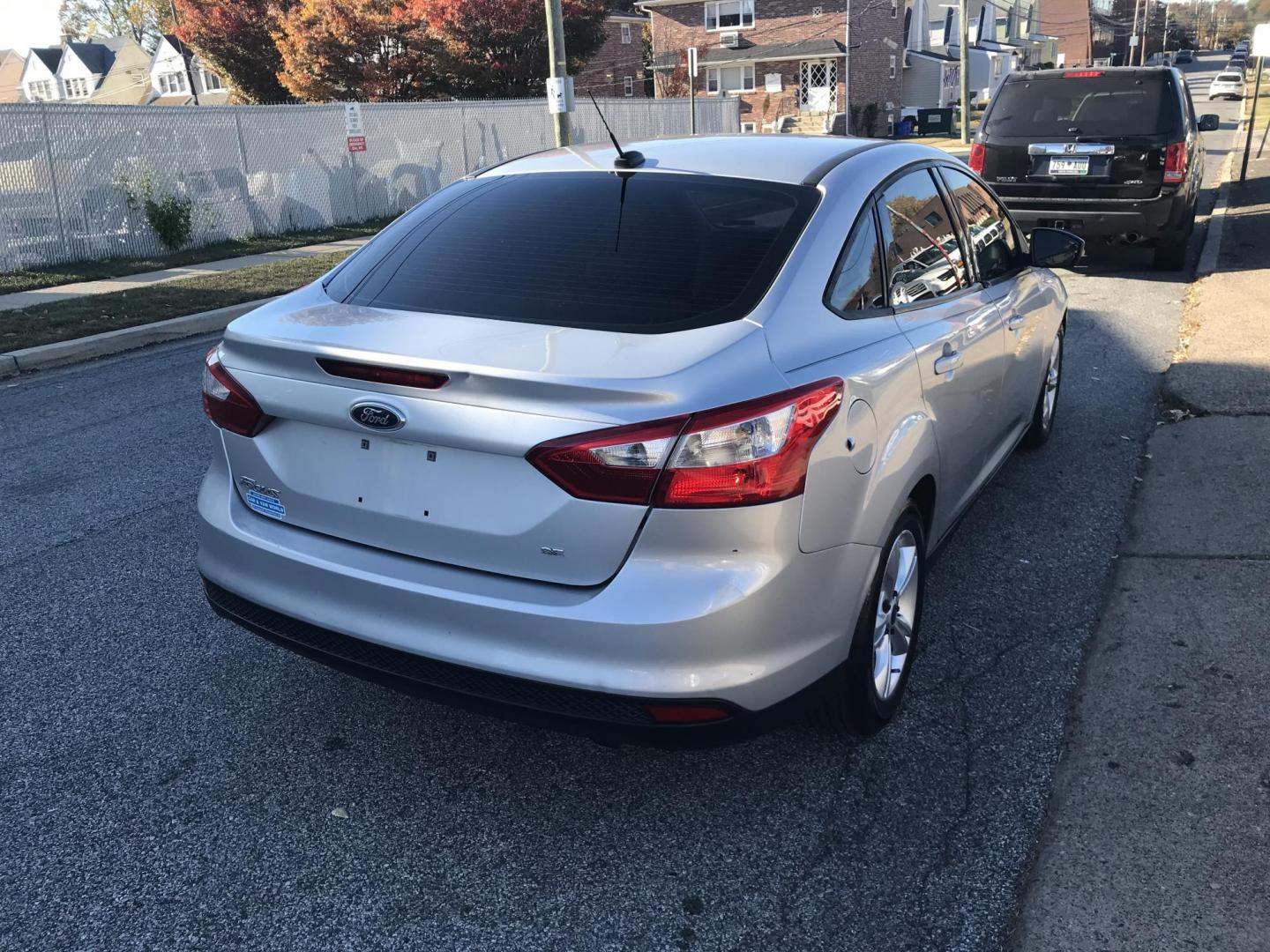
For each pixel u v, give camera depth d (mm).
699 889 2615
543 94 34656
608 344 2574
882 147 3668
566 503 2436
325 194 18469
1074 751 3133
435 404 2523
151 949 2432
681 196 3178
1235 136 28125
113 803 2963
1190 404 6387
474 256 3096
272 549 2857
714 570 2424
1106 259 11977
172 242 15234
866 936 2455
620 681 2428
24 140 13602
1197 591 4117
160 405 7176
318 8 33250
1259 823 2781
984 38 69500
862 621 2885
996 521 4875
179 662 3732
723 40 46906
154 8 65438
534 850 2768
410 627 2641
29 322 9711
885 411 2904
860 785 3008
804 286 2844
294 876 2674
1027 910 2518
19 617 4059
